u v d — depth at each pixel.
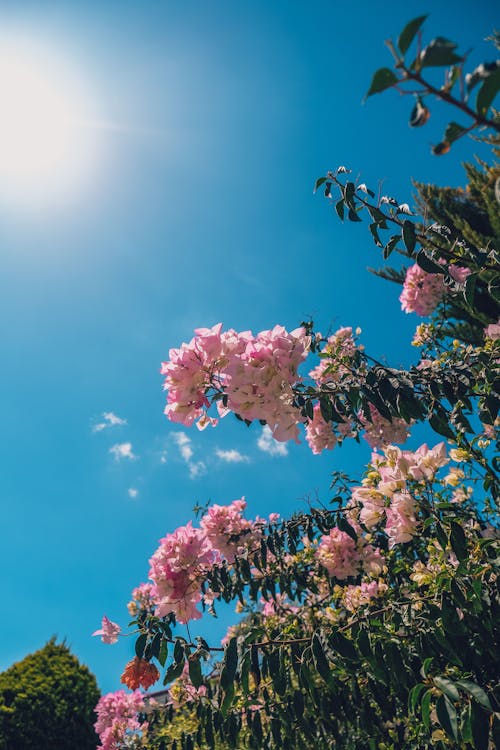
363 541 2.84
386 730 2.25
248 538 2.89
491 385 1.66
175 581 2.24
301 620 3.04
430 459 1.83
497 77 0.70
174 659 1.74
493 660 1.70
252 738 2.46
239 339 1.67
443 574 1.65
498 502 1.91
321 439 2.88
